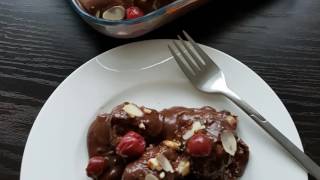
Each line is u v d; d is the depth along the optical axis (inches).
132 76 8.1
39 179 7.3
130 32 8.4
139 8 8.7
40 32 8.9
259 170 7.3
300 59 8.5
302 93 8.1
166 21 8.6
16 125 8.0
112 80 8.1
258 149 7.4
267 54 8.5
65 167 7.4
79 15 8.9
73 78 8.0
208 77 8.0
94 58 8.2
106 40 8.8
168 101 8.0
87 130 7.7
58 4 9.3
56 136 7.6
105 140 7.4
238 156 7.3
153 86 8.1
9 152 7.8
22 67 8.6
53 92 7.9
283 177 7.2
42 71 8.5
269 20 8.9
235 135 7.4
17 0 9.4
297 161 7.3
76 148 7.6
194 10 9.0
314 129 7.8
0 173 7.6
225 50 8.6
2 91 8.3
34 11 9.2
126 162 7.1
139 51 8.3
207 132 7.0
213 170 6.9
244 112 7.7
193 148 6.8
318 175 7.1
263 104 7.8
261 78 8.0
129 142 7.0
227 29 8.8
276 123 7.6
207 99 8.0
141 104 8.0
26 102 8.2
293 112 7.9
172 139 7.3
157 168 6.8
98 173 7.1
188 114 7.5
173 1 8.7
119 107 7.5
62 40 8.8
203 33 8.8
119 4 8.6
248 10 9.0
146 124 7.3
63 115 7.8
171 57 8.2
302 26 8.8
